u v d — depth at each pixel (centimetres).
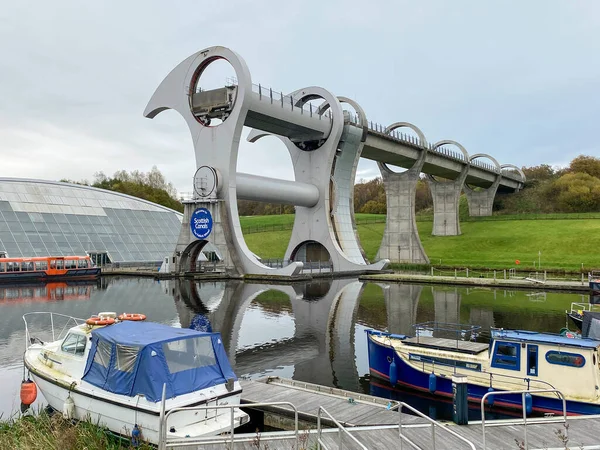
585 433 1148
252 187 5325
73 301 3441
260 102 5091
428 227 10194
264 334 2481
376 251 8375
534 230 8488
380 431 1162
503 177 11581
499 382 1528
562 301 3688
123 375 1172
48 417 1275
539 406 1480
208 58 5194
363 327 2664
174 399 1123
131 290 4131
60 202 6297
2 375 1738
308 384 1546
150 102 5556
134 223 6756
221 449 1045
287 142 6353
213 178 5088
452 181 9244
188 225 5316
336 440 1103
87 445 1089
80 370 1308
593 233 7644
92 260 5844
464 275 5747
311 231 6194
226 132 5066
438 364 1639
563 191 11612
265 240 9038
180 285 4559
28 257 5309
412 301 3662
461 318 2944
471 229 9531
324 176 6088
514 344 1523
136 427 1134
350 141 6181
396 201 7438
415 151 7294
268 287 4459
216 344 1262
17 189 6081
